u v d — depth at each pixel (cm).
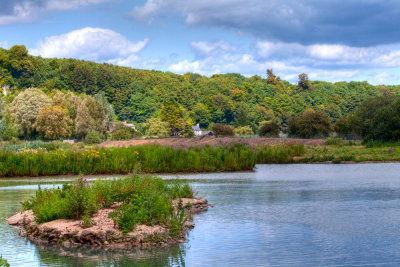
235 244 1000
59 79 16062
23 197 1756
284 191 1858
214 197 1712
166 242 1031
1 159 2758
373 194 1720
